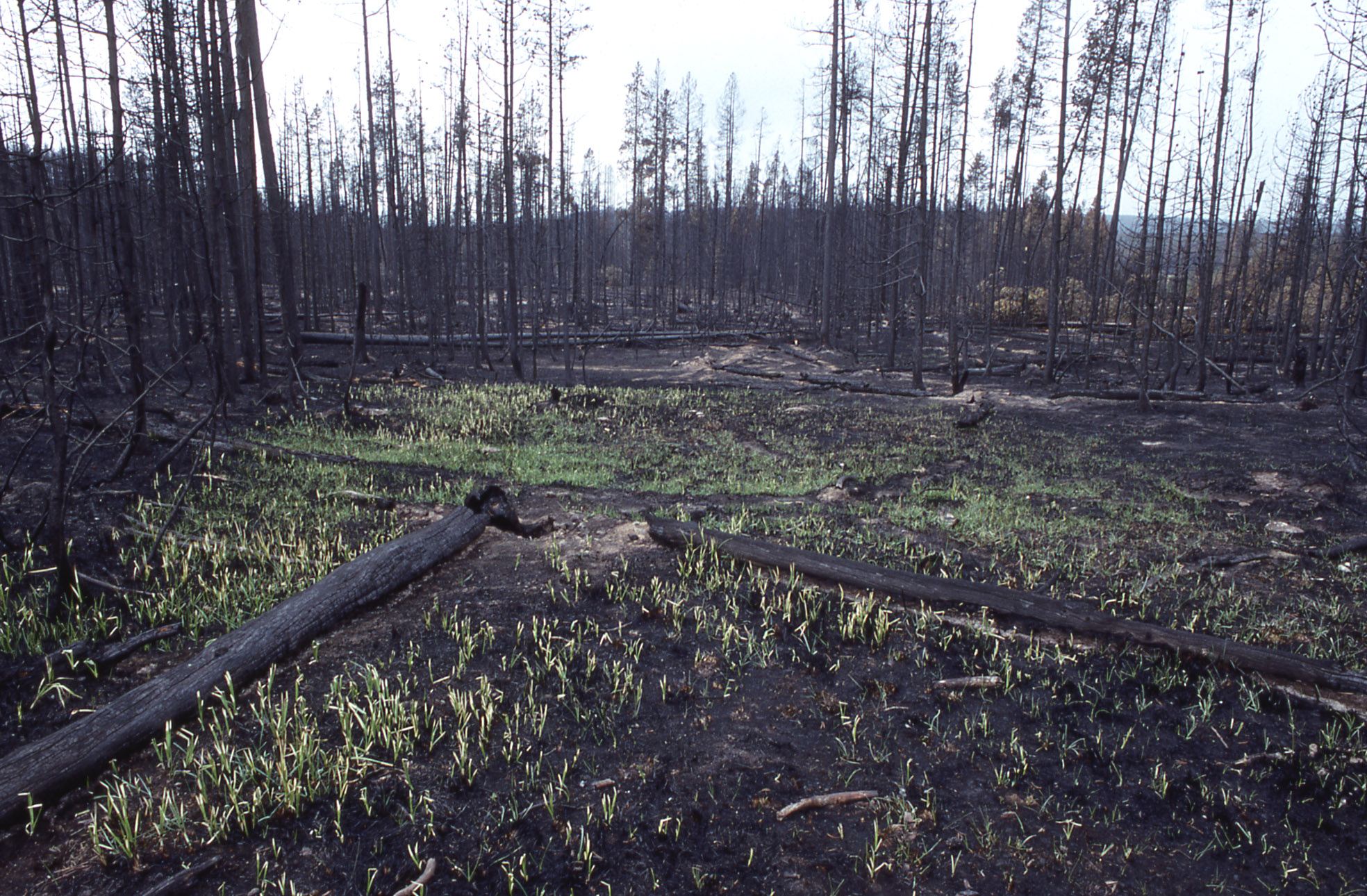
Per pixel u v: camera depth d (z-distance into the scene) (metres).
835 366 25.19
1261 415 15.74
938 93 23.61
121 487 7.57
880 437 14.22
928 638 5.57
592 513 8.26
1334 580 7.16
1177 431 14.65
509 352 25.67
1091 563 7.45
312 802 3.62
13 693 4.27
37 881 3.09
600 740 4.23
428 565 6.24
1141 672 5.25
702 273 45.25
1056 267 20.92
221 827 3.37
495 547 6.98
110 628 5.05
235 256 13.27
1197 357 19.42
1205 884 3.42
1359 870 3.54
